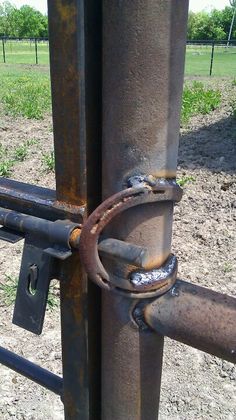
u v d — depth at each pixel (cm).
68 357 111
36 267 101
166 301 93
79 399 113
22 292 104
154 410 108
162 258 95
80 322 105
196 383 279
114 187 92
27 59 3481
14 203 108
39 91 1469
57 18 89
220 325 87
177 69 86
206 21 6638
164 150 89
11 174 661
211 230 475
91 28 90
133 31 82
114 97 88
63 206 99
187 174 657
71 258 100
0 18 7244
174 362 295
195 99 1218
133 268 92
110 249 88
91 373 111
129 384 103
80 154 95
